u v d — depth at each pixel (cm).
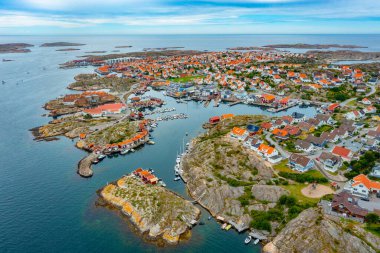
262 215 10244
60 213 11050
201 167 13288
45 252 9169
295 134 16238
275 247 9181
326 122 18462
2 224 10406
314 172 12269
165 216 10450
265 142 15375
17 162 15212
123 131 18412
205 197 11606
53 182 13275
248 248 9356
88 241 9644
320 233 8850
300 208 10006
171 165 14862
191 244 9544
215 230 10175
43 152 16500
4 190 12581
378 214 9288
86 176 13738
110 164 15150
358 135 16338
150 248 9381
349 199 9794
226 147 13975
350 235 8606
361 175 11212
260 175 12219
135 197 11512
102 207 11425
